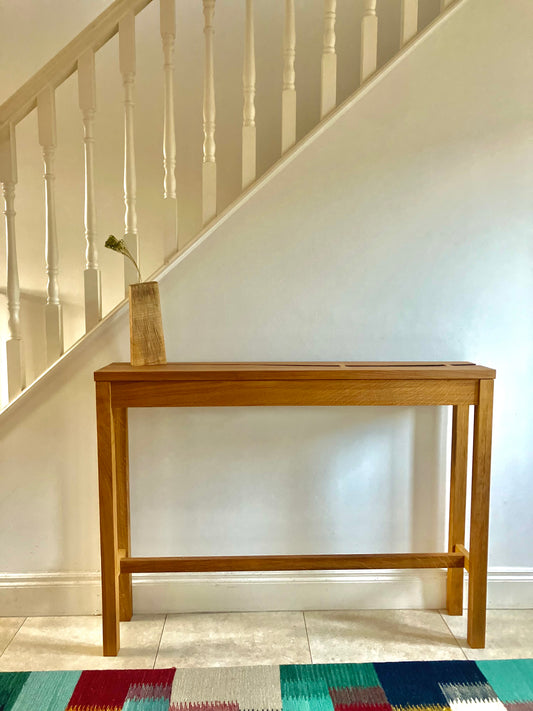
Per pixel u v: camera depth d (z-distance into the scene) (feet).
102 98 8.45
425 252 6.90
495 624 6.86
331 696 5.55
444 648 6.36
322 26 8.11
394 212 6.85
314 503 7.15
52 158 6.81
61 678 5.84
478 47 6.67
